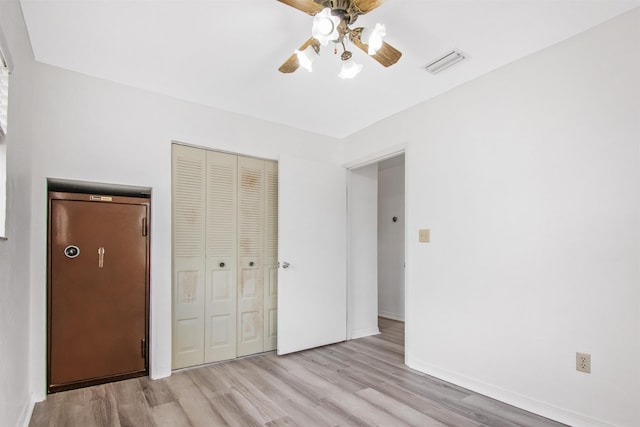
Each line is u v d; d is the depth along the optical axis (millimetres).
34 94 2281
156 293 2701
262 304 3355
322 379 2674
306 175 3537
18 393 1851
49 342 2355
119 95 2625
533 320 2189
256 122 3369
